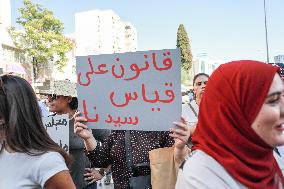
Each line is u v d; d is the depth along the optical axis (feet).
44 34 140.26
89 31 301.02
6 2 132.57
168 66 8.33
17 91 6.56
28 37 139.74
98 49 300.20
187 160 5.22
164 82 8.39
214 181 4.82
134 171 9.46
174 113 8.28
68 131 10.65
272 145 4.97
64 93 12.78
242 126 4.91
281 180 5.31
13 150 6.40
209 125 5.14
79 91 9.40
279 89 4.89
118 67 8.91
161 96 8.44
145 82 8.61
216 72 5.26
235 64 5.11
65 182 6.37
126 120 8.87
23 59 142.72
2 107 6.52
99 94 9.18
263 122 4.86
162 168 8.46
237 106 4.91
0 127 6.59
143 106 8.63
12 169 6.36
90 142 9.50
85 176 11.71
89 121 9.34
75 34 300.81
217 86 5.13
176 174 8.38
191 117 15.12
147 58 8.54
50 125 10.73
